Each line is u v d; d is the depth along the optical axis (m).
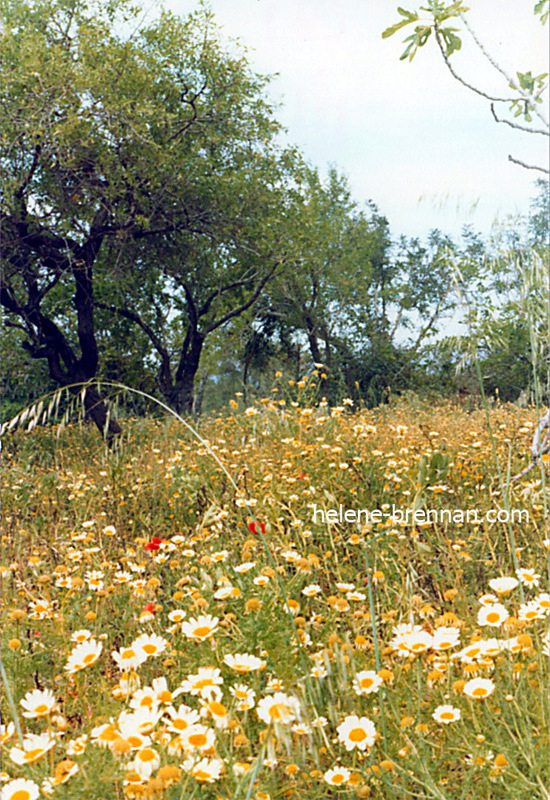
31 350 10.33
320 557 2.60
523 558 2.37
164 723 1.55
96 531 3.40
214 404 16.17
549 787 1.31
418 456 3.47
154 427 4.96
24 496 4.04
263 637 1.70
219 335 14.84
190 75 10.68
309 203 12.47
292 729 1.37
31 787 1.27
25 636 2.05
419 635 1.62
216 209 11.01
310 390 5.05
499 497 2.93
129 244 10.91
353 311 12.66
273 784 1.34
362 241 12.74
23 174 8.86
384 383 10.27
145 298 12.57
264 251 11.78
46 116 8.23
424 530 2.68
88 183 9.45
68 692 1.75
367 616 1.93
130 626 2.19
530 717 1.48
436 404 6.16
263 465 3.62
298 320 13.34
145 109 8.92
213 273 12.55
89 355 10.45
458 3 2.05
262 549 2.55
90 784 1.27
